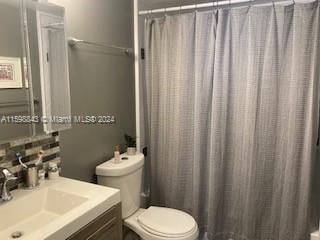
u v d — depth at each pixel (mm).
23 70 1483
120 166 1931
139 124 2488
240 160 2160
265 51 1968
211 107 2191
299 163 1990
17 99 1463
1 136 1396
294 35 1878
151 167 2516
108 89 2100
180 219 1958
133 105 2441
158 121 2418
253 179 2098
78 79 1804
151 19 2312
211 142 2174
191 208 2389
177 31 2207
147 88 2432
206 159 2311
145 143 2572
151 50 2342
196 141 2238
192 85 2250
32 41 1512
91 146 1965
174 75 2270
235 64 2086
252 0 2004
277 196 2109
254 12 1947
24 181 1500
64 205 1439
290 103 1958
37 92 1543
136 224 1961
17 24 1440
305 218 2012
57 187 1513
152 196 2551
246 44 2020
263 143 2072
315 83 1892
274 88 1990
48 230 1090
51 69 1597
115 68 2164
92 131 1965
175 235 1781
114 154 2109
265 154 2084
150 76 2398
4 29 1387
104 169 1901
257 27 1960
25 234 1265
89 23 1866
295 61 1894
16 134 1457
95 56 1938
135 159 2094
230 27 2049
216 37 2061
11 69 1431
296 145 1966
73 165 1821
